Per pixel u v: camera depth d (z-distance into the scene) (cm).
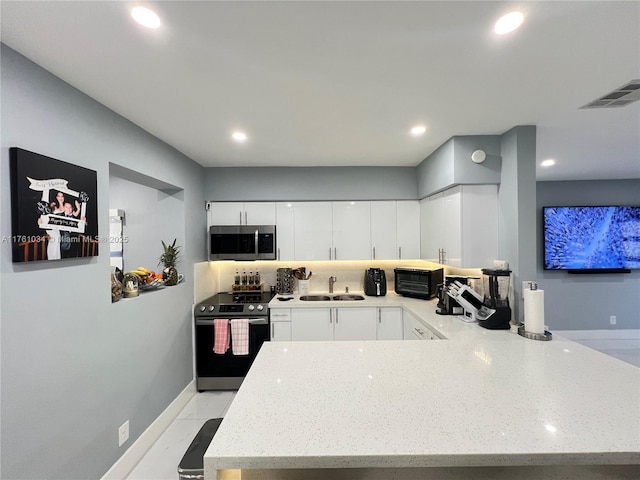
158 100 173
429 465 83
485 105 185
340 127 220
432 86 161
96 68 139
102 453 173
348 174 339
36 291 133
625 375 130
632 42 124
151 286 234
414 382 124
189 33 116
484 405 106
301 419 98
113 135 186
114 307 184
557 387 119
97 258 170
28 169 128
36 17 105
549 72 148
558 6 104
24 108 129
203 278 328
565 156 309
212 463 83
